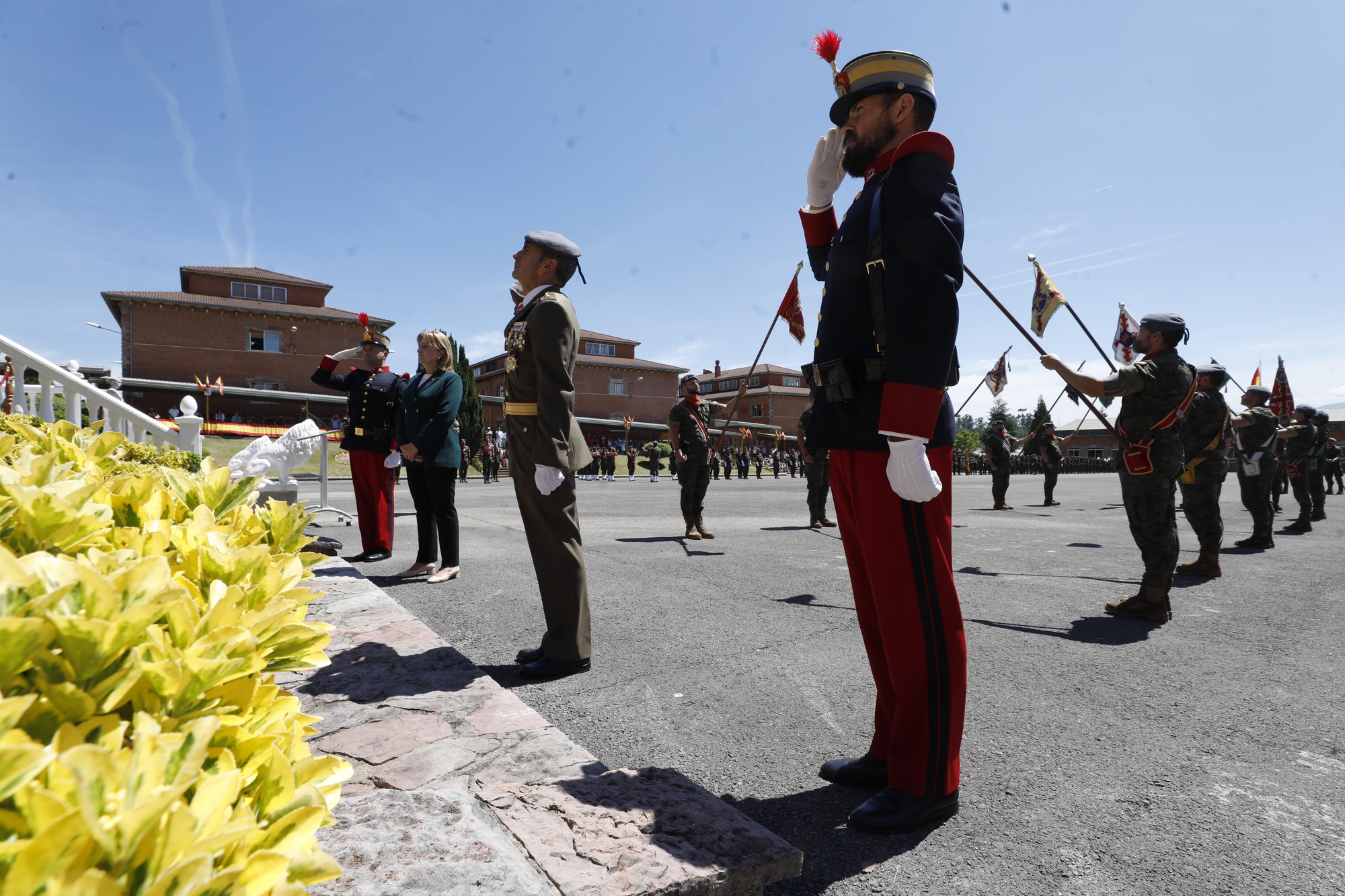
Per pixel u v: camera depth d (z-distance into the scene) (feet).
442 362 15.40
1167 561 12.48
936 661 5.59
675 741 7.19
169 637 2.69
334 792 2.81
